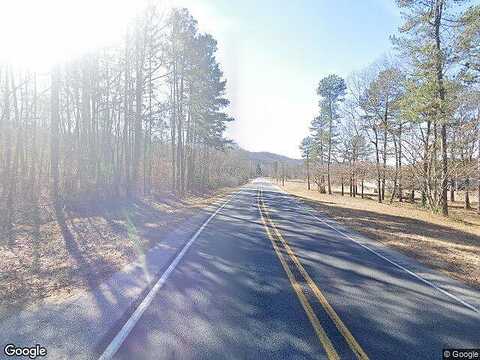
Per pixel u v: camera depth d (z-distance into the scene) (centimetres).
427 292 715
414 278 821
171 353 415
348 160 4853
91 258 893
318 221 1895
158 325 491
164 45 2188
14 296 604
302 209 2611
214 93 3556
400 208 3092
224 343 446
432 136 2886
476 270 949
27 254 938
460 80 2167
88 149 2728
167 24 2105
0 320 498
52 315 517
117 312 532
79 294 614
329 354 430
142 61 2108
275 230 1468
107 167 2808
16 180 2131
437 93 2253
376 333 501
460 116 2472
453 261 1048
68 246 1045
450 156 2523
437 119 2286
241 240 1198
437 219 2230
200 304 579
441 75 2223
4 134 2439
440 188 2584
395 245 1276
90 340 440
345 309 588
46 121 3350
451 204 4347
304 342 459
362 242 1292
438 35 2259
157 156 4469
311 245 1168
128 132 2981
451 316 584
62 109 2955
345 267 884
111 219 1598
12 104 2631
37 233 1245
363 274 827
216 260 893
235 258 926
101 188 2453
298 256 983
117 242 1111
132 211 1881
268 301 609
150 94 2447
